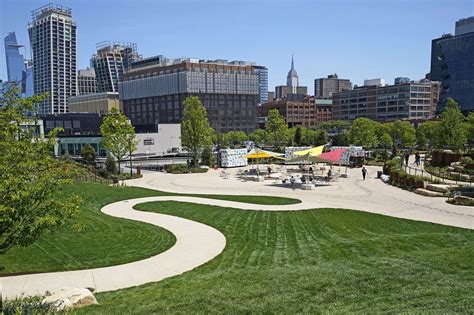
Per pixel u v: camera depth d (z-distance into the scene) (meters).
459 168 44.06
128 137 54.00
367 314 8.92
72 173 13.18
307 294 10.59
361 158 60.53
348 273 12.51
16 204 10.85
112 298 12.01
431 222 23.22
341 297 10.25
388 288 10.83
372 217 24.70
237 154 63.66
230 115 176.25
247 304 9.94
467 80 146.75
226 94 174.38
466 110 147.50
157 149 91.81
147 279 14.36
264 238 19.91
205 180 46.50
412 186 36.06
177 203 30.05
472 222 23.14
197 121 62.03
